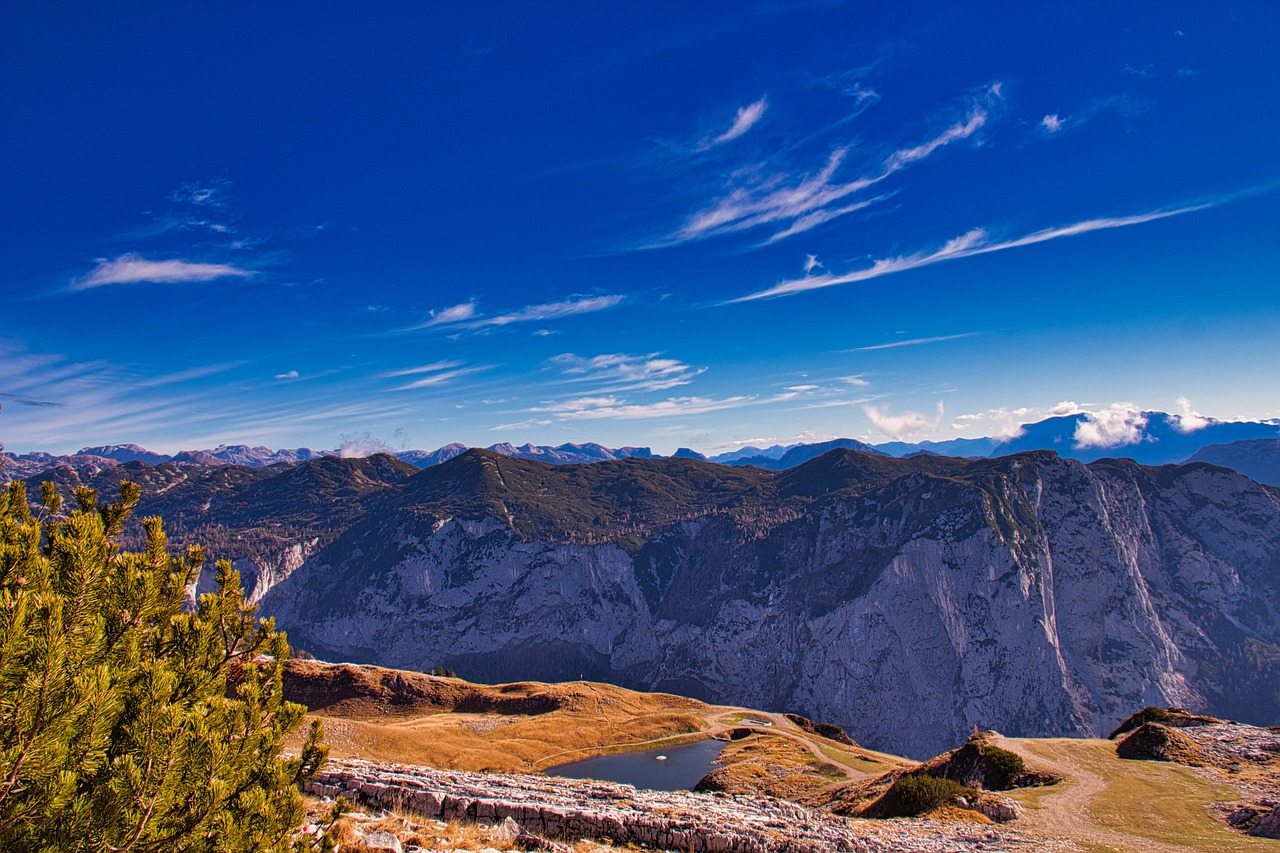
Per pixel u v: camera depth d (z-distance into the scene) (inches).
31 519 426.3
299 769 454.0
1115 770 1563.7
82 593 354.3
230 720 392.8
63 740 298.8
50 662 297.1
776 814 1162.6
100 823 303.6
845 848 933.2
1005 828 1170.6
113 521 463.2
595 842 847.7
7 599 303.1
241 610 484.4
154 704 332.2
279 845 382.6
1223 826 1141.7
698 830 896.9
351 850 545.3
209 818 334.3
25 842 288.5
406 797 921.5
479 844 682.2
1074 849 1023.6
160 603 430.0
